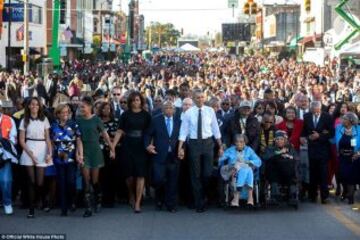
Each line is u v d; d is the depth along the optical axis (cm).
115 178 1392
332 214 1316
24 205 1377
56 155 1289
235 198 1331
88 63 6341
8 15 4525
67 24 7919
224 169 1343
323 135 1448
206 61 9038
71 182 1297
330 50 5691
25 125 1277
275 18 11800
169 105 1351
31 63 5644
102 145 1374
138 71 5484
